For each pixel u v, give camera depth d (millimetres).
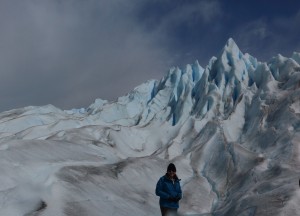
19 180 28562
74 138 67938
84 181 33531
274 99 70375
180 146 75000
